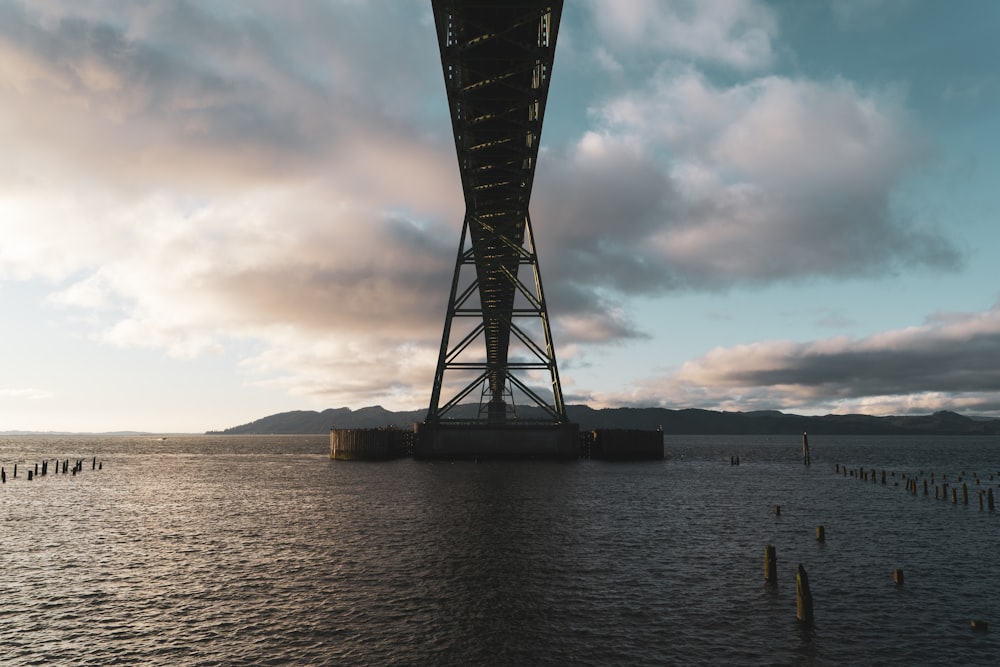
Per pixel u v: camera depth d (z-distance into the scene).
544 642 18.23
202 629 19.42
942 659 17.19
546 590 23.42
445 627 19.47
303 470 84.56
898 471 94.25
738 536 34.66
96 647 18.08
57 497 56.00
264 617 20.47
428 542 32.19
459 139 59.75
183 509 46.53
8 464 113.44
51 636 18.97
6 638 18.83
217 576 25.64
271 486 63.00
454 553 29.58
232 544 32.31
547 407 84.56
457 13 46.22
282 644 18.14
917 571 26.84
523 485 58.72
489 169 67.56
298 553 29.88
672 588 23.83
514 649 17.70
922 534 36.03
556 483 60.94
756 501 51.00
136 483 70.06
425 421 84.69
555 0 44.25
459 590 23.38
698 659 17.06
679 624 19.81
